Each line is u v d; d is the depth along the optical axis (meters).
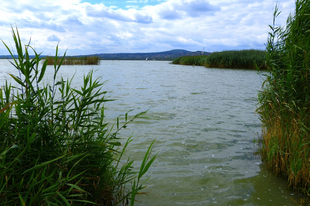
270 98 3.71
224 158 3.57
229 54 29.20
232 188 2.73
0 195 1.51
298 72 3.20
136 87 11.33
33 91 1.94
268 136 3.55
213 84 12.78
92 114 2.19
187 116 5.98
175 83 13.19
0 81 11.05
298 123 3.05
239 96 9.07
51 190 1.59
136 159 3.48
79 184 1.99
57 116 2.09
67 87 2.17
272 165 3.15
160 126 5.11
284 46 3.61
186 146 4.02
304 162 2.70
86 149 2.09
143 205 2.37
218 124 5.32
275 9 3.65
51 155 1.85
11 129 1.83
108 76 17.45
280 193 2.64
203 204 2.42
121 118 5.64
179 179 2.92
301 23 3.39
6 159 1.64
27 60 1.86
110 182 2.22
